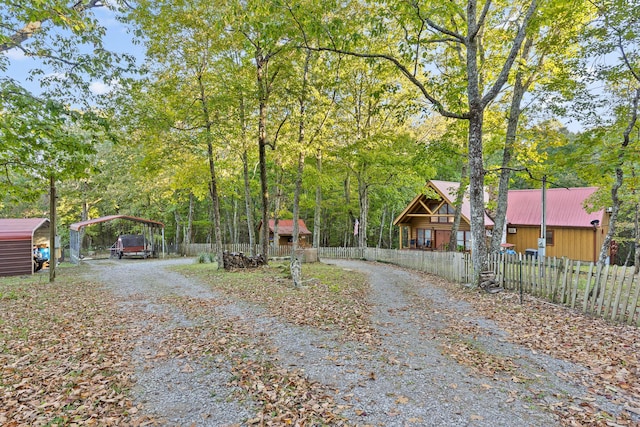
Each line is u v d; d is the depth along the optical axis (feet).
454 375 15.71
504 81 33.63
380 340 20.59
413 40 35.40
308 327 23.41
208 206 132.46
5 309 29.60
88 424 12.30
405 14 32.83
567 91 34.06
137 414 12.98
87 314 27.81
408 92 65.92
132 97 42.45
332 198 116.16
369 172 74.49
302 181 72.64
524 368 16.24
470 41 33.96
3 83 22.07
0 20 23.94
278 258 76.02
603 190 44.11
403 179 72.33
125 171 102.53
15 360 18.01
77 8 28.02
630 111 31.22
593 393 13.73
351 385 14.89
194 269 59.31
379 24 33.24
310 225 141.08
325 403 13.42
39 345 20.36
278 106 58.54
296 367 16.87
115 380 15.80
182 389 14.90
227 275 49.37
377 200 105.81
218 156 62.44
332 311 27.63
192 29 47.60
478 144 34.71
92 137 27.09
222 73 48.57
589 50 30.60
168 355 18.76
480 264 34.88
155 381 15.70
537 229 73.56
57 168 29.04
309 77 60.59
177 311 28.55
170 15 45.68
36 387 15.08
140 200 112.88
